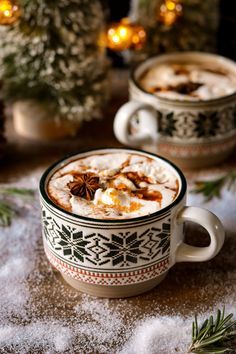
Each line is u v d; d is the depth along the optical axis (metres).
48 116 0.70
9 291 0.53
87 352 0.47
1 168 0.68
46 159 0.69
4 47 0.67
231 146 0.67
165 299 0.52
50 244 0.50
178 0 0.72
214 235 0.48
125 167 0.53
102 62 0.71
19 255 0.56
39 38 0.65
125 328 0.49
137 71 0.68
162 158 0.53
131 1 0.81
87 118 0.69
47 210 0.49
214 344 0.47
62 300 0.52
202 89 0.66
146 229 0.47
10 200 0.63
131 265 0.49
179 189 0.50
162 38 0.75
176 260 0.51
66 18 0.65
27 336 0.48
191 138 0.64
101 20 0.70
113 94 0.80
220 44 0.80
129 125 0.66
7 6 0.62
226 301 0.52
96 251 0.48
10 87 0.69
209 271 0.54
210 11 0.75
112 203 0.48
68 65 0.67
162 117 0.64
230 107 0.64
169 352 0.47
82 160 0.54
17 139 0.73
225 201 0.62
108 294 0.51
